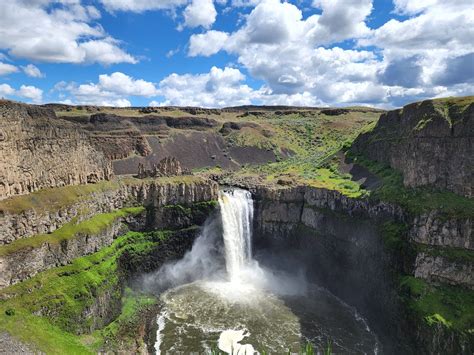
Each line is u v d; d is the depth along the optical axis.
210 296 85.31
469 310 55.53
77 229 70.44
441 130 72.00
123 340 64.75
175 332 70.00
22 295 56.25
